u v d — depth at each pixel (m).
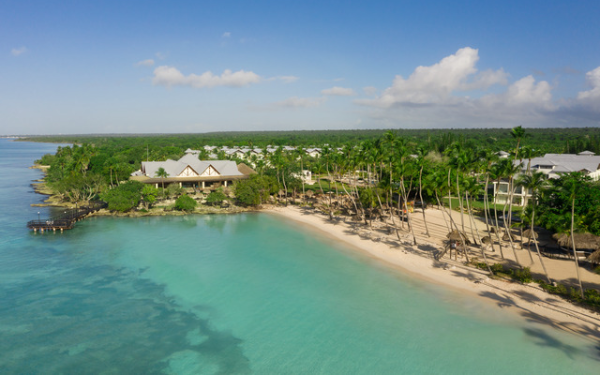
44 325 35.72
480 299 40.25
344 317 37.25
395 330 34.78
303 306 39.66
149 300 41.06
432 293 42.06
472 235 57.41
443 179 62.06
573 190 38.84
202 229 71.19
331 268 50.25
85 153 116.69
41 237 63.97
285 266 51.16
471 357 30.66
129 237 65.06
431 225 71.06
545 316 36.28
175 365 30.00
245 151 188.88
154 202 90.50
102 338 33.72
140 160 153.75
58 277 47.03
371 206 76.44
